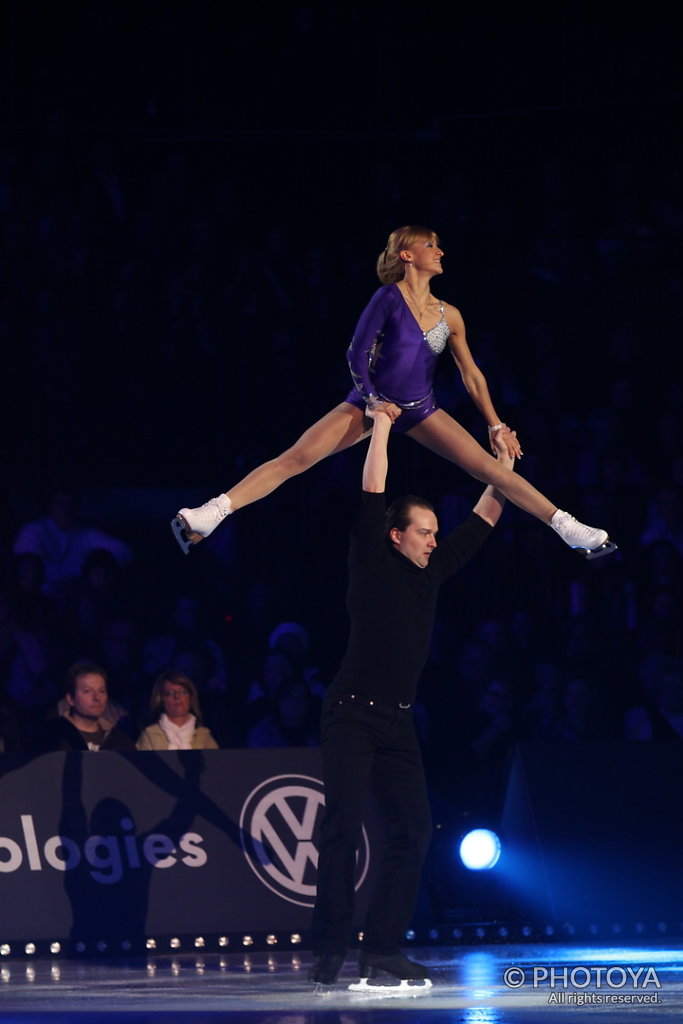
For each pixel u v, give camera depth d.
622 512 40.03
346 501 40.97
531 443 42.12
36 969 21.03
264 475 19.08
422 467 41.66
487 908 24.80
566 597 38.88
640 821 25.47
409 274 19.30
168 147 49.53
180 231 46.38
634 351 45.31
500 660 34.56
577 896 24.80
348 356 19.11
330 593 39.94
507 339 45.84
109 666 33.00
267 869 23.69
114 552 37.81
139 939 22.69
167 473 42.66
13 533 39.72
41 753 23.17
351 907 18.80
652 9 49.97
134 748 25.75
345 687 19.34
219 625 38.41
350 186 49.91
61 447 41.84
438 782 25.80
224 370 43.84
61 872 22.66
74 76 49.66
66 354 42.56
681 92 49.59
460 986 18.72
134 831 23.25
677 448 43.16
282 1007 16.80
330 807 19.11
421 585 19.70
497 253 47.00
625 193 49.03
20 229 44.44
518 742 25.59
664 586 37.97
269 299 45.38
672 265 46.97
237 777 24.06
